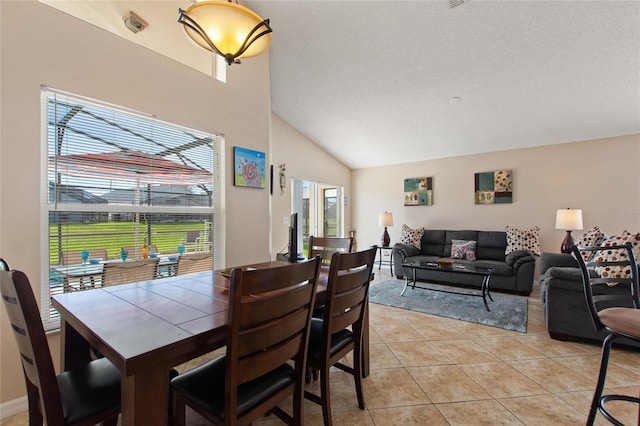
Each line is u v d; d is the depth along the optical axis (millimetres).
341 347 1636
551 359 2336
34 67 1815
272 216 4816
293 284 1142
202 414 1098
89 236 2109
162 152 2498
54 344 1912
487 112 4086
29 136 1799
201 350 1031
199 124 2682
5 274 952
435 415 1687
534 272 4434
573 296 2615
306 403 1826
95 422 1066
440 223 5766
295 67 3695
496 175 5160
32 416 1152
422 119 4488
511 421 1631
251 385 1175
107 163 2188
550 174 4734
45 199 1898
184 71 2582
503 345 2598
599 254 2623
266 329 1079
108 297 1438
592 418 1354
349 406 1771
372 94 4055
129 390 905
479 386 1971
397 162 6281
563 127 4199
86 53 2027
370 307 3689
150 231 2443
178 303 1346
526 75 3293
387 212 6156
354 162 6539
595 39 2715
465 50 3080
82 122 2064
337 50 3340
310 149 5688
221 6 1499
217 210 2885
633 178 4156
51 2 2643
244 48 1677
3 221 1711
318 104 4480
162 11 2941
